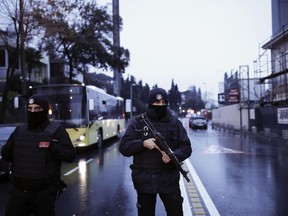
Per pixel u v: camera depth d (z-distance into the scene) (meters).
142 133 4.23
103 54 37.16
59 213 6.88
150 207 4.24
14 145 4.00
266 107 31.06
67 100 16.77
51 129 4.04
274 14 37.59
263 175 10.85
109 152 18.11
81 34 35.41
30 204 4.03
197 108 133.62
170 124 4.29
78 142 16.64
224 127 44.53
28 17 22.00
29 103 4.01
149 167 4.16
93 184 9.69
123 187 9.26
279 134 27.83
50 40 32.34
